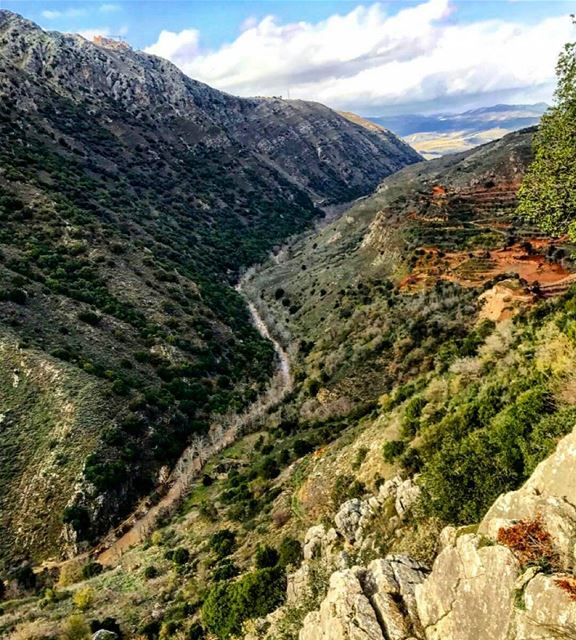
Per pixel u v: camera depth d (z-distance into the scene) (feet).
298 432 179.73
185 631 78.38
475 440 55.98
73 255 288.10
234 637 66.03
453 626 32.81
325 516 88.38
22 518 151.74
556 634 25.57
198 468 184.96
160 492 174.60
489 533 33.76
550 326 92.84
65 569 136.46
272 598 67.51
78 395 187.11
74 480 161.07
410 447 81.61
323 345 258.37
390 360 193.06
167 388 221.46
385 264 298.76
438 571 35.94
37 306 229.66
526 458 48.34
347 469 99.25
